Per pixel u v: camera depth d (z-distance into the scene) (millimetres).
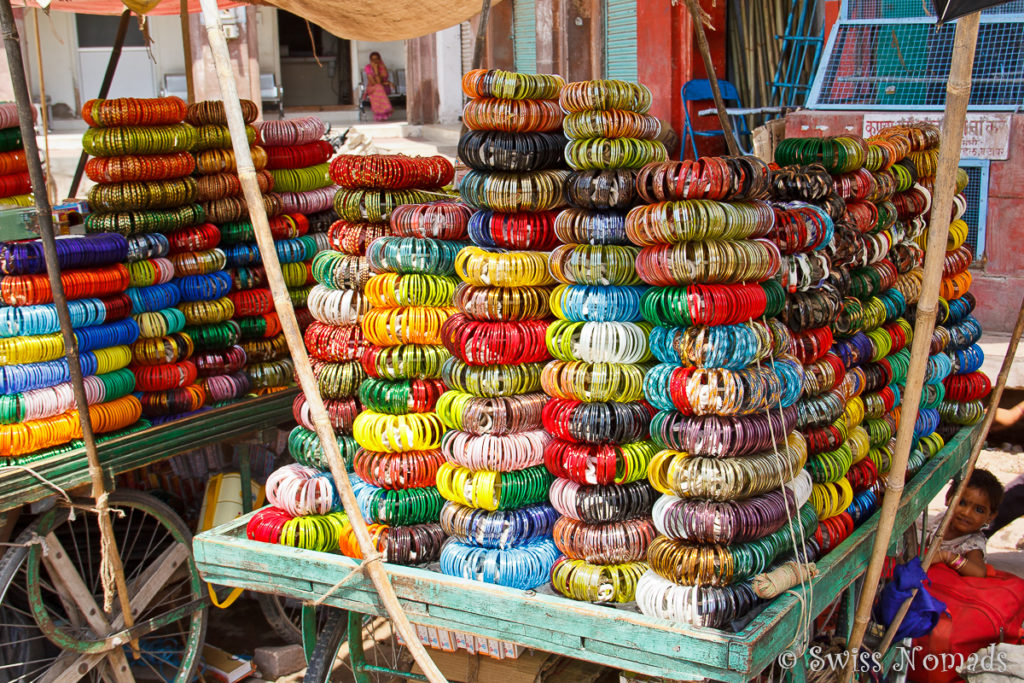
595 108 2912
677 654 2611
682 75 8828
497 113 3006
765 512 2688
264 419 4570
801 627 2750
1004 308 6723
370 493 3301
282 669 4590
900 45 7191
